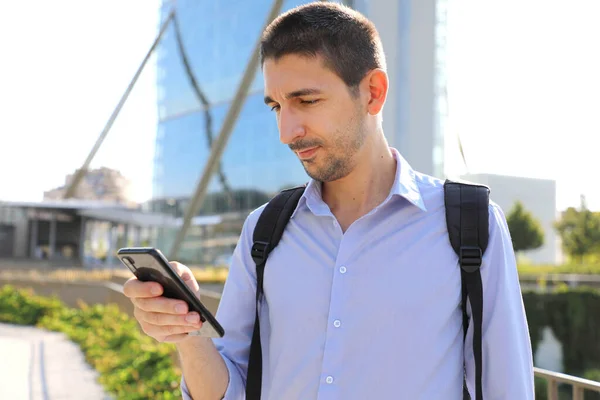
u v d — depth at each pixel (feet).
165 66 126.93
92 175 140.36
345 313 4.69
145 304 4.37
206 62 114.11
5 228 130.41
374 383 4.57
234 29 107.34
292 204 5.24
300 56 4.64
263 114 98.22
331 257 4.89
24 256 130.62
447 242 4.78
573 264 73.36
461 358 4.72
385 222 4.83
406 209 4.87
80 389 22.12
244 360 5.41
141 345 24.59
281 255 5.12
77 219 135.33
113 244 137.28
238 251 5.53
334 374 4.63
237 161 102.63
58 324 40.09
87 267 112.47
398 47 46.91
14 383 23.02
